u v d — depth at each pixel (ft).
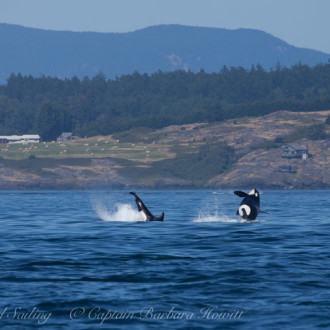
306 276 197.98
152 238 311.68
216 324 144.97
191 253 253.44
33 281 191.21
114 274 202.90
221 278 195.11
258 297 169.27
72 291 176.65
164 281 191.11
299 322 145.28
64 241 300.61
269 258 237.86
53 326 143.64
